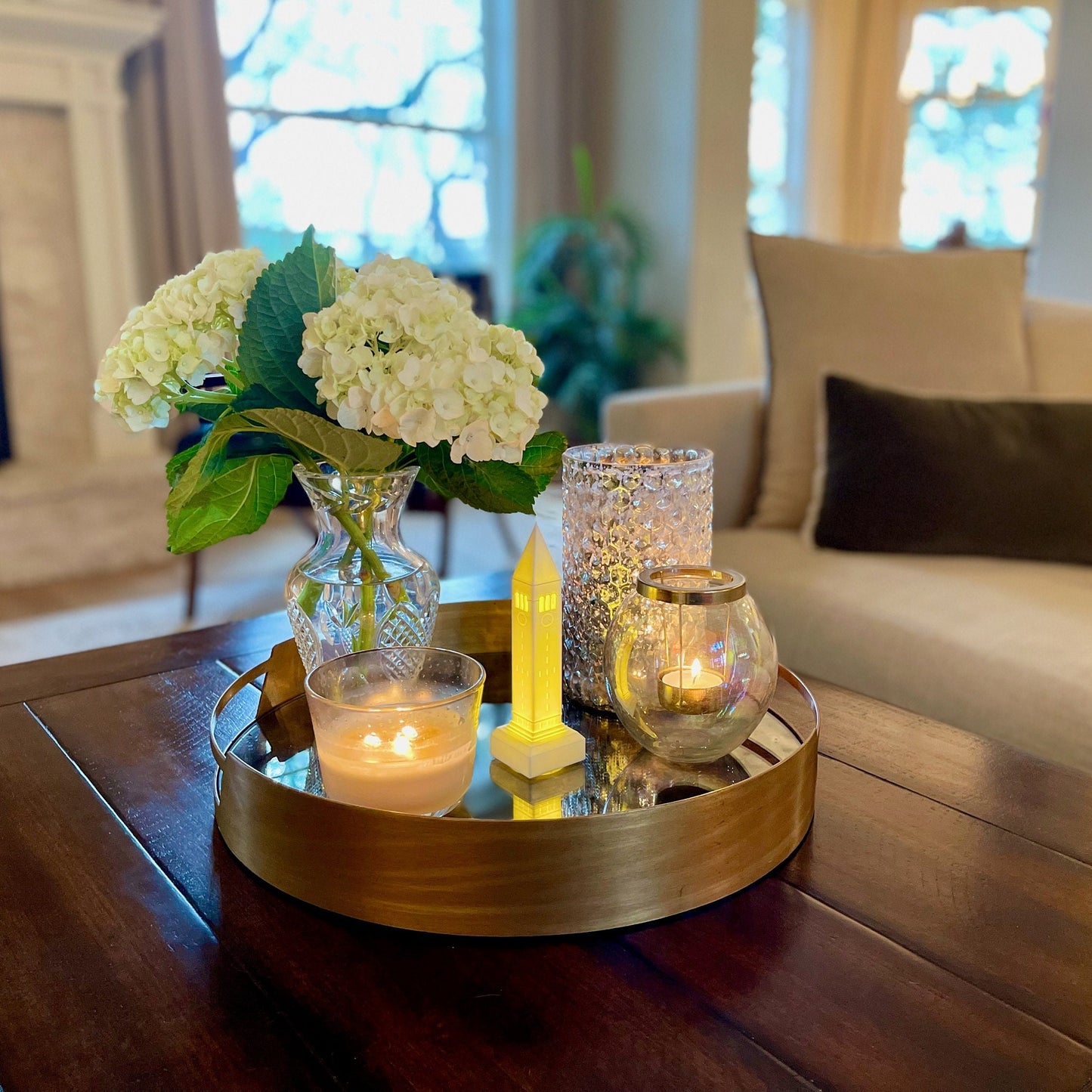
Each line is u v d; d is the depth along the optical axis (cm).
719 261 439
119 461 343
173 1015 57
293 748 86
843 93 547
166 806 81
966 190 571
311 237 71
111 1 315
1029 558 168
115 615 288
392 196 428
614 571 91
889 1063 53
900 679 145
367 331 69
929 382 192
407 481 82
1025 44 543
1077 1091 52
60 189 335
